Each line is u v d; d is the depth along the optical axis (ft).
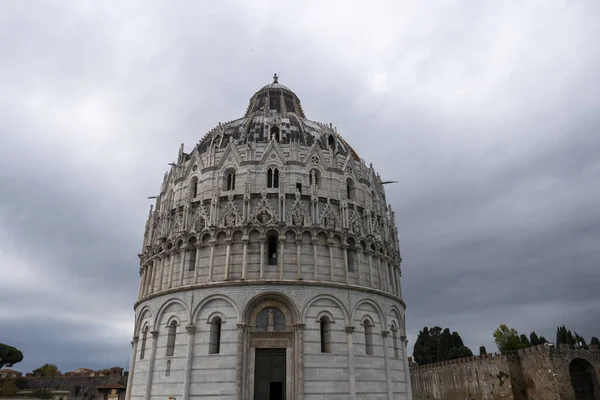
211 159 191.83
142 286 196.75
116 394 376.27
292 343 156.04
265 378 153.07
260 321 159.43
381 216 205.67
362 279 176.35
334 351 157.79
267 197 178.29
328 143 208.13
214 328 159.84
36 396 328.08
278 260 166.30
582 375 245.04
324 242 173.27
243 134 204.13
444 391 347.15
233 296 159.33
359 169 206.49
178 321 164.66
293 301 158.81
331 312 162.81
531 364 257.34
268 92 269.03
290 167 185.16
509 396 262.26
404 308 205.16
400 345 189.16
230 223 171.83
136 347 182.39
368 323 171.63
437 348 459.73
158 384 160.56
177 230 182.70
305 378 150.61
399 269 211.00
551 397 238.07
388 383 168.55
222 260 168.14
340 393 153.17
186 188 194.39
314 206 176.96
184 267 172.76
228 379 149.59
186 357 155.74
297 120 218.38
